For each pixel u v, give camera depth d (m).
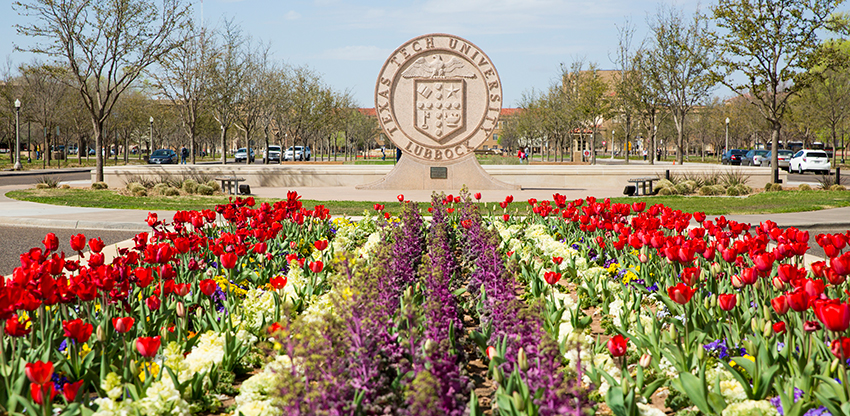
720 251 6.93
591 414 3.01
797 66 27.47
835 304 3.28
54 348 4.15
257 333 5.02
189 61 39.00
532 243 9.66
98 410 3.24
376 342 3.78
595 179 27.55
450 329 4.42
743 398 3.57
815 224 14.28
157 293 5.34
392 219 11.45
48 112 52.38
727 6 27.62
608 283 6.72
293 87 57.84
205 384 4.04
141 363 3.88
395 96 23.67
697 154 114.75
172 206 18.45
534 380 3.31
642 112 46.25
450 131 23.61
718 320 4.83
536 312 3.73
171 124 76.94
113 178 27.72
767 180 26.94
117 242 12.12
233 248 6.89
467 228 8.95
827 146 80.50
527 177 27.70
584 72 54.81
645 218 8.10
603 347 4.66
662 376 4.14
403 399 3.43
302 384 3.09
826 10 26.59
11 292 3.60
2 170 43.88
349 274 4.95
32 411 3.08
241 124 52.59
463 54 23.28
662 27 41.31
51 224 14.83
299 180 28.88
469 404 3.29
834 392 3.38
